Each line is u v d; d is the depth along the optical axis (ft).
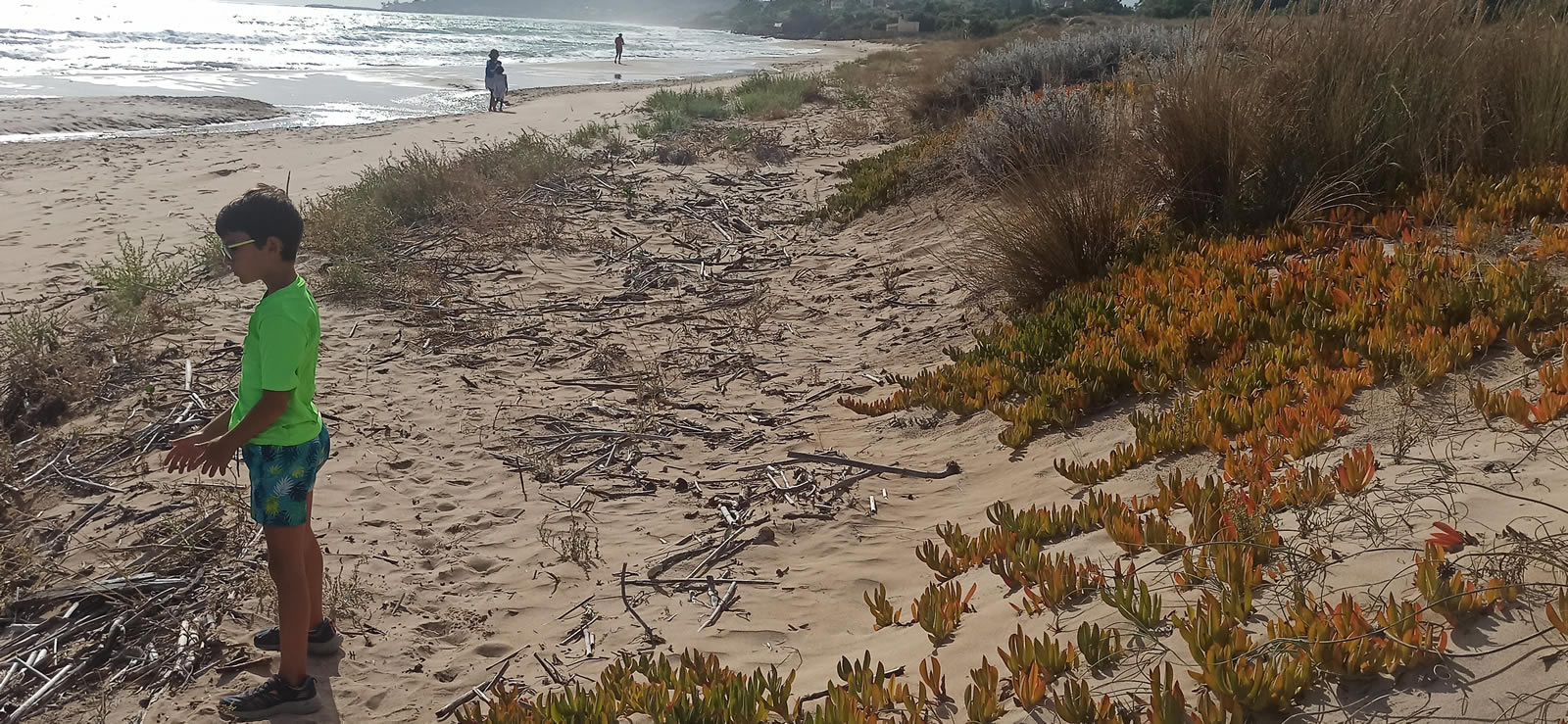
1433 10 22.30
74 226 37.22
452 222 35.70
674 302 28.89
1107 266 23.57
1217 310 18.79
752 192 42.70
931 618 11.51
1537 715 7.39
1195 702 8.68
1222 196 24.03
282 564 11.02
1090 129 30.07
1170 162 24.72
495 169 43.93
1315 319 16.61
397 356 24.13
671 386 22.68
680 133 56.44
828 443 19.19
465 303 28.12
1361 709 8.04
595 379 23.00
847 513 15.98
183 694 11.83
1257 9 24.41
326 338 25.04
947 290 27.55
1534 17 22.13
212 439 10.61
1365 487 11.43
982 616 11.60
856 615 13.00
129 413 20.31
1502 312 14.62
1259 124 23.34
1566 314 14.52
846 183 41.42
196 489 16.56
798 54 241.96
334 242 32.35
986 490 16.06
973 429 18.44
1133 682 9.33
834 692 10.05
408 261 31.30
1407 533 10.20
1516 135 21.89
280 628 11.27
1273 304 18.28
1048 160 27.91
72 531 15.66
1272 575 10.25
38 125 65.82
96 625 13.20
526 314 27.53
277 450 10.73
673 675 11.52
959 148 35.91
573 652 12.70
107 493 16.93
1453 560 9.34
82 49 151.64
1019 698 9.48
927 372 21.85
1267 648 8.87
